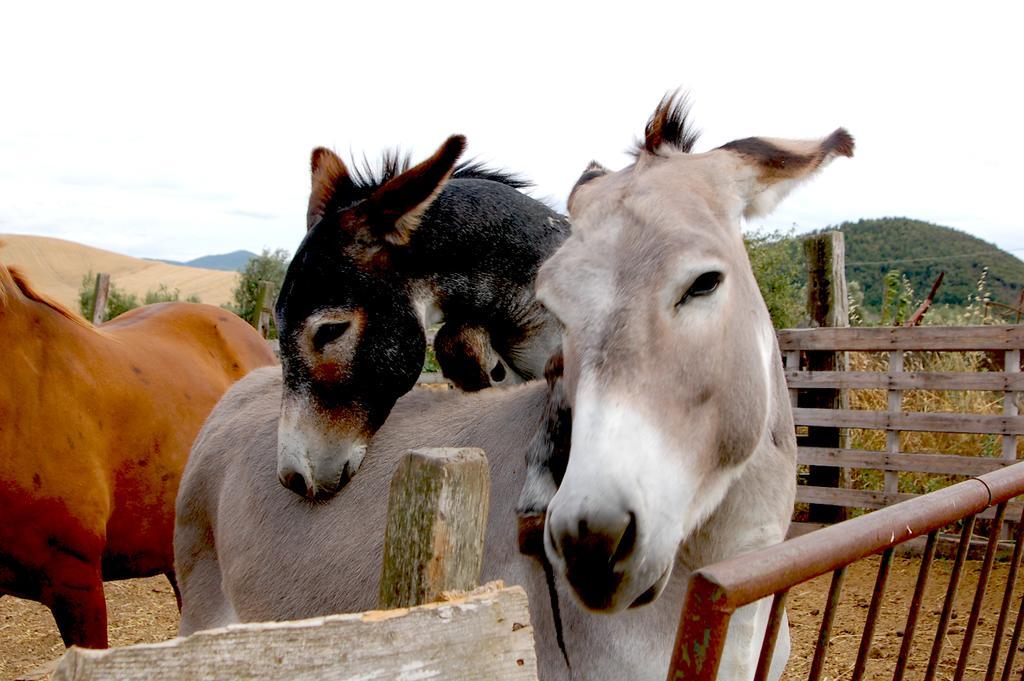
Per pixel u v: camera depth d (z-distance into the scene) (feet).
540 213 10.87
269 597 9.19
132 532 13.35
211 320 17.07
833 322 24.64
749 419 5.96
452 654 4.05
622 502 4.90
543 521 6.13
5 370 11.88
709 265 5.51
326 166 10.35
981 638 16.26
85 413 12.67
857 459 23.45
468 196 10.38
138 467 13.33
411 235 9.91
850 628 17.35
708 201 6.18
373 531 8.36
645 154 6.68
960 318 33.91
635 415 5.16
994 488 6.40
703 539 6.54
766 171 6.55
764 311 6.79
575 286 5.66
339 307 9.46
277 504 9.66
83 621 12.39
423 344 10.08
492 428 8.18
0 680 15.85
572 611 6.63
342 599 8.25
